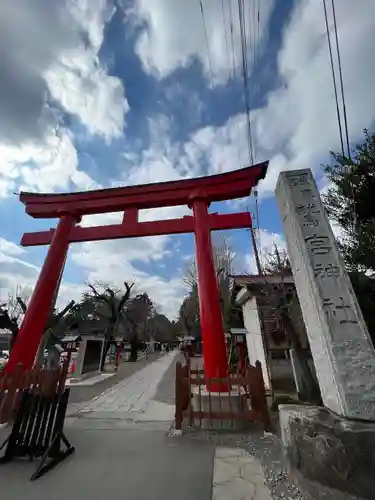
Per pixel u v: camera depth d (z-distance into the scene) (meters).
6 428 5.54
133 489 3.22
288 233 4.08
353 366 2.82
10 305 31.62
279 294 8.41
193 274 35.41
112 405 8.11
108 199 9.19
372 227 5.93
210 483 3.33
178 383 5.75
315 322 3.28
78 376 14.53
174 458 4.13
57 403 4.38
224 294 21.53
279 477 3.30
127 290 23.61
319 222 3.78
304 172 4.25
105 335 21.02
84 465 3.91
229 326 18.19
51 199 9.63
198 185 8.66
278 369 9.05
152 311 50.28
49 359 13.30
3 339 27.14
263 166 8.16
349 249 6.58
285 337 9.30
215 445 4.65
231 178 8.41
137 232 8.59
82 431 5.55
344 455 2.44
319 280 3.37
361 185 6.57
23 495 3.11
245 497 2.98
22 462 3.99
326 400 3.00
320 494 2.54
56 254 8.63
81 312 29.62
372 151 6.34
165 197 8.75
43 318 7.82
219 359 6.35
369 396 2.63
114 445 4.73
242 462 3.91
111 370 17.91
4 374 6.23
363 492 2.29
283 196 4.24
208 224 8.03
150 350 43.03
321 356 3.13
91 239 8.88
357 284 6.52
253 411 5.43
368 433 2.40
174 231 8.38
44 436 4.17
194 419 5.89
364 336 2.97
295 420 2.99
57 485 3.33
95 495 3.09
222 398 5.73
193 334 36.06
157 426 5.87
